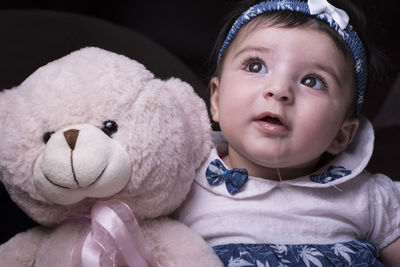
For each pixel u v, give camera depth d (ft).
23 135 2.41
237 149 3.20
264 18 3.25
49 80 2.52
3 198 3.52
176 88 3.01
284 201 3.15
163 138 2.52
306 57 3.03
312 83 3.08
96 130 2.37
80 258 2.47
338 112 3.15
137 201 2.57
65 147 2.29
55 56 3.90
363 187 3.39
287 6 3.22
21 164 2.41
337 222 3.16
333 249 3.03
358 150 3.52
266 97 2.96
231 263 2.86
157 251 2.60
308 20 3.14
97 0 7.25
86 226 2.57
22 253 2.66
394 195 3.49
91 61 2.59
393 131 4.67
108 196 2.46
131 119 2.46
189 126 2.87
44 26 3.95
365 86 3.51
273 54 3.06
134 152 2.42
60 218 2.60
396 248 3.45
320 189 3.24
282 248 2.98
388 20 6.55
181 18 7.33
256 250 2.93
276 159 3.01
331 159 3.59
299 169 3.34
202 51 7.16
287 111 2.95
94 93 2.45
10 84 3.73
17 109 2.49
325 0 3.17
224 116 3.16
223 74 3.34
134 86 2.54
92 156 2.27
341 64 3.16
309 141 3.01
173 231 2.69
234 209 3.10
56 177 2.28
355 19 3.47
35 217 2.60
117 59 2.66
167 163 2.54
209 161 3.26
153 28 7.35
